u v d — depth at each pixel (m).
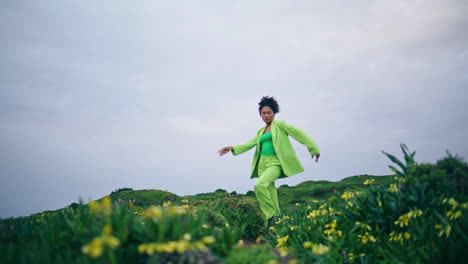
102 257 2.14
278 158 5.89
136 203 10.84
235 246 2.63
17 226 3.62
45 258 1.93
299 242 3.44
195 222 2.76
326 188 13.65
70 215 2.93
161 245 1.98
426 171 3.52
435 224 2.81
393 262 2.62
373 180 4.24
